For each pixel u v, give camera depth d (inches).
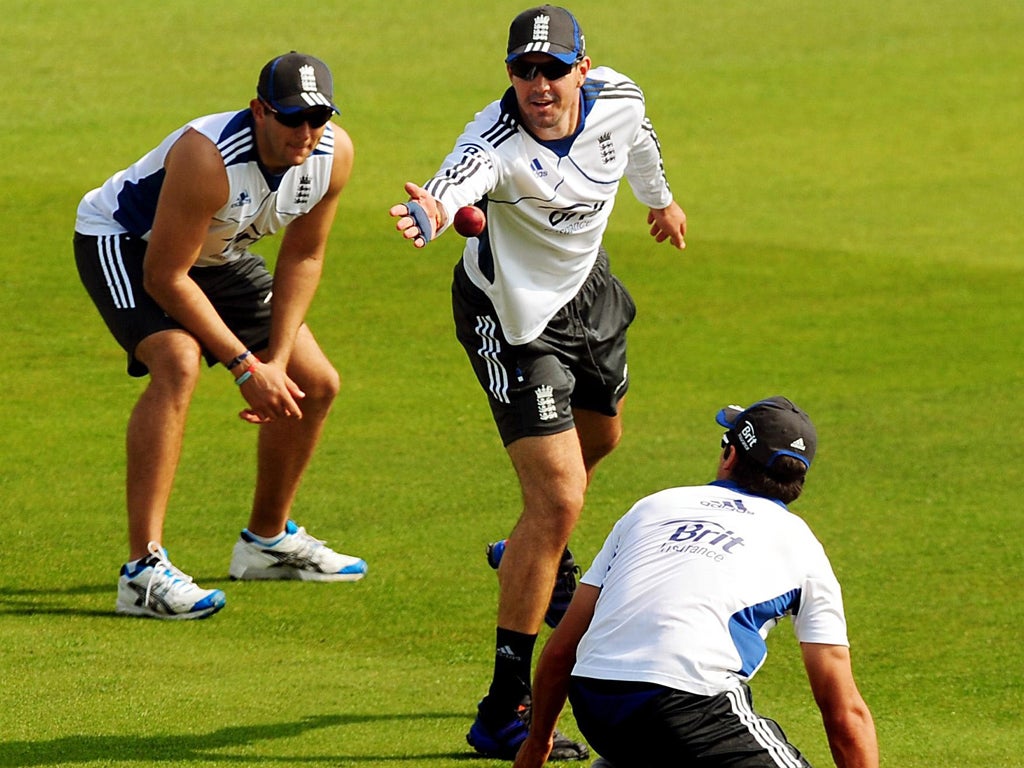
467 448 1178.0
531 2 3127.5
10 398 1258.6
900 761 675.4
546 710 577.9
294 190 821.9
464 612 869.8
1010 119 2527.1
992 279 1755.7
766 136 2385.6
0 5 2851.9
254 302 893.8
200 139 795.4
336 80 2524.6
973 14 3243.1
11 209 1802.4
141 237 856.3
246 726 677.9
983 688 781.9
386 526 1011.3
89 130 2165.4
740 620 539.5
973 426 1263.5
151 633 817.5
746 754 522.6
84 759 625.3
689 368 1413.6
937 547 992.9
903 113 2546.8
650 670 530.6
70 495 1048.8
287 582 915.4
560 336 763.4
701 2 3253.0
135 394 1280.8
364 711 711.1
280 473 898.1
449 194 665.0
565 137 719.1
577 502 693.9
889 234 1926.7
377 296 1592.0
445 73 2603.3
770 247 1846.7
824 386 1369.3
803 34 3043.8
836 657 540.1
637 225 1911.9
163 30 2763.3
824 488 1107.9
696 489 579.5
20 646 781.9
